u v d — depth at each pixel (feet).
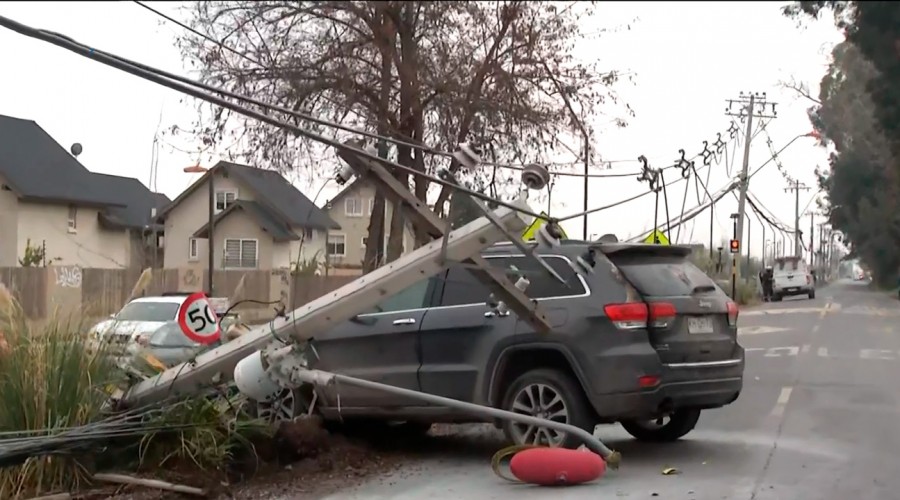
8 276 71.72
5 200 88.84
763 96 137.49
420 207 26.18
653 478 26.03
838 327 93.30
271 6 66.54
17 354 25.38
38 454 23.53
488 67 69.46
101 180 120.37
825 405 40.27
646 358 26.53
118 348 27.55
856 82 166.91
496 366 28.17
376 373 30.12
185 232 135.03
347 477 26.91
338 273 97.50
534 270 28.45
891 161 173.68
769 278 184.65
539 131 71.15
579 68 73.61
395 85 66.69
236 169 117.80
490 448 31.78
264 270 104.12
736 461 28.43
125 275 82.02
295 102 66.28
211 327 28.43
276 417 30.14
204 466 25.99
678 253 29.78
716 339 28.53
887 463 27.84
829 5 105.60
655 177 61.11
